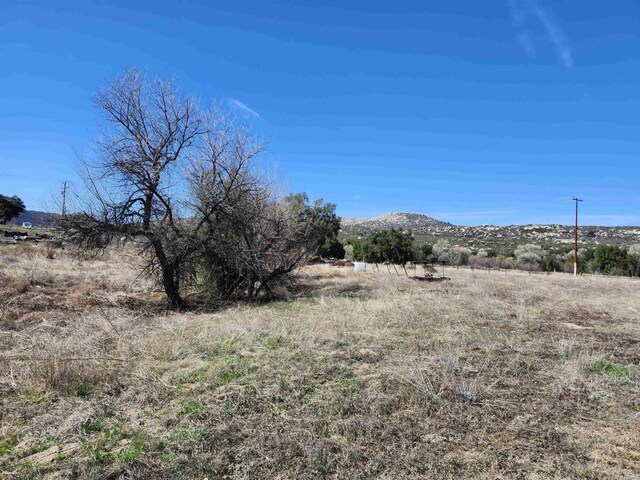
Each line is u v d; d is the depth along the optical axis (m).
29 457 3.92
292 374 5.98
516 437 4.31
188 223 13.49
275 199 15.57
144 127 12.46
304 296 15.39
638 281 24.56
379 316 10.27
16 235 35.53
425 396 5.24
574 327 9.91
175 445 4.07
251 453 3.94
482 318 10.76
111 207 12.18
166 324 9.16
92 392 5.33
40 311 10.65
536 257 43.03
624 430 4.49
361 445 4.11
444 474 3.66
